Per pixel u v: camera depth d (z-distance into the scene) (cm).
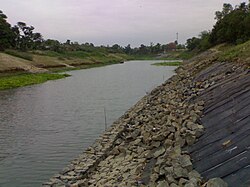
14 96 4091
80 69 9912
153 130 1574
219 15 10062
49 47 12794
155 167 1031
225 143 995
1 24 9781
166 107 2070
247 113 1139
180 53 16475
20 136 2142
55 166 1580
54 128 2331
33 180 1430
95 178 1247
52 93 4341
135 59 18325
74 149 1828
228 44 7269
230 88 1594
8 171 1536
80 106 3244
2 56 7831
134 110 2467
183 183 837
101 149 1539
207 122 1312
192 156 1034
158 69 8738
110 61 14375
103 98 3759
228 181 804
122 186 1052
